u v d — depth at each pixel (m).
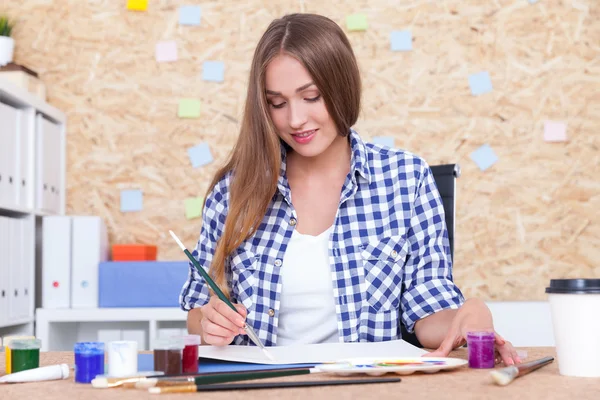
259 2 3.17
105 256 2.96
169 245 3.13
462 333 1.14
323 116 1.40
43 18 3.19
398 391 0.84
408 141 3.13
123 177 3.15
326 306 1.48
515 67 3.14
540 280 3.09
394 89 3.14
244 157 1.47
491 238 3.10
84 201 3.15
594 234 3.09
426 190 1.53
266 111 1.43
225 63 3.16
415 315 1.42
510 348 1.11
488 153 3.12
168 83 3.17
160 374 0.96
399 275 1.48
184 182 3.14
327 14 3.16
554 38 3.14
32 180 2.84
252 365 1.07
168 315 2.75
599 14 3.13
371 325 1.46
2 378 0.96
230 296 1.58
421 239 1.50
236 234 1.49
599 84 3.12
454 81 3.14
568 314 0.95
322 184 1.56
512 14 3.14
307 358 1.11
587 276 3.09
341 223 1.51
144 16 3.18
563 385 0.88
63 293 2.82
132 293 2.79
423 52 3.15
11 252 2.65
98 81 3.17
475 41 3.14
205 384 0.88
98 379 0.90
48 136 2.99
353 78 1.42
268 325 1.49
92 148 3.16
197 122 3.16
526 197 3.11
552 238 3.10
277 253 1.51
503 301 3.09
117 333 2.98
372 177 1.54
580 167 3.11
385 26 3.15
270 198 1.48
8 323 2.61
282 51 1.37
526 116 3.12
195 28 3.18
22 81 2.94
